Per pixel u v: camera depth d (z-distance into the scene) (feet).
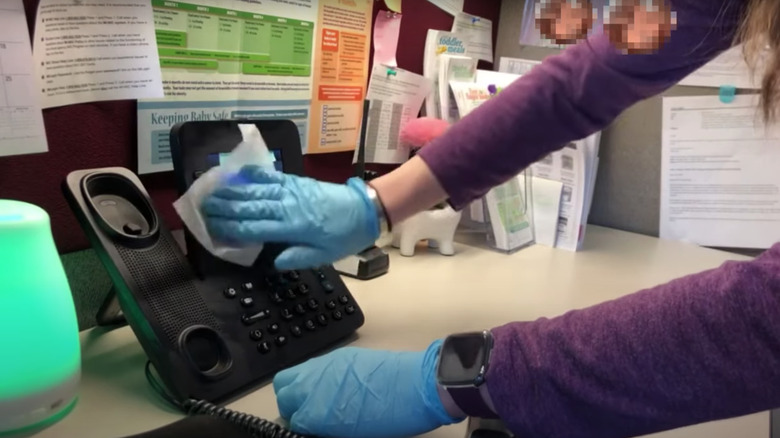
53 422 1.68
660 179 4.24
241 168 2.01
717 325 1.37
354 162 3.53
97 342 2.20
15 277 1.54
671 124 4.14
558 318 1.65
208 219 1.96
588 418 1.52
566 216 3.77
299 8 2.92
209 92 2.61
